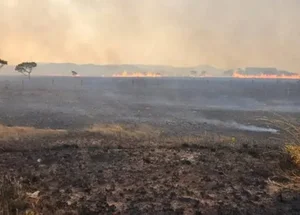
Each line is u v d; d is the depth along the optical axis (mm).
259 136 24656
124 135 17703
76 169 7645
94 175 7152
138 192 6074
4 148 10773
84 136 16875
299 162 7488
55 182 6684
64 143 12391
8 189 5668
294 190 6254
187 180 6812
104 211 5152
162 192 6078
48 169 7664
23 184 6352
